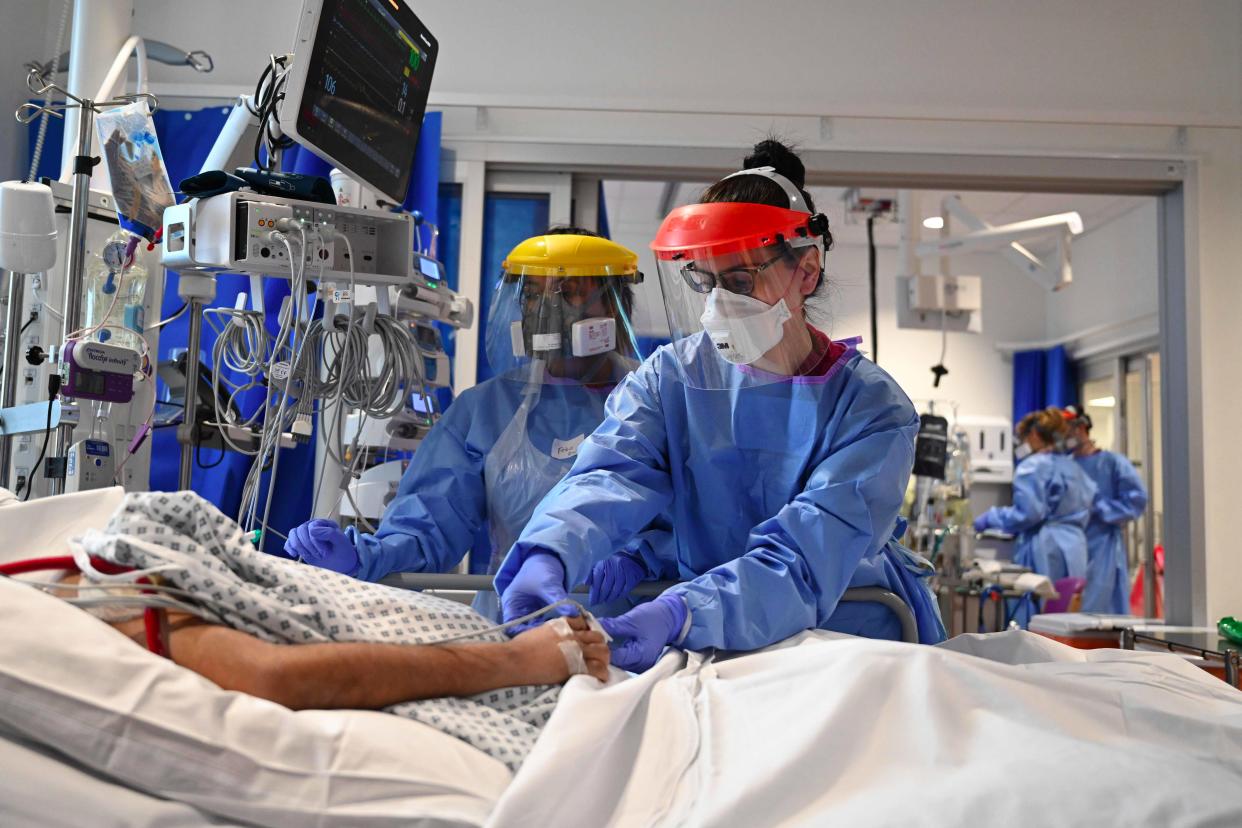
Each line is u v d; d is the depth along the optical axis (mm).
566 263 2152
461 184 4207
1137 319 7246
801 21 4281
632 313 2273
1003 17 4312
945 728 1044
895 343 8555
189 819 911
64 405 2160
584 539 1554
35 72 2434
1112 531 6598
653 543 1942
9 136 3705
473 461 2373
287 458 3693
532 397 2293
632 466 1756
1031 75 4305
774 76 4258
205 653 1032
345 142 2168
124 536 1058
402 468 2725
